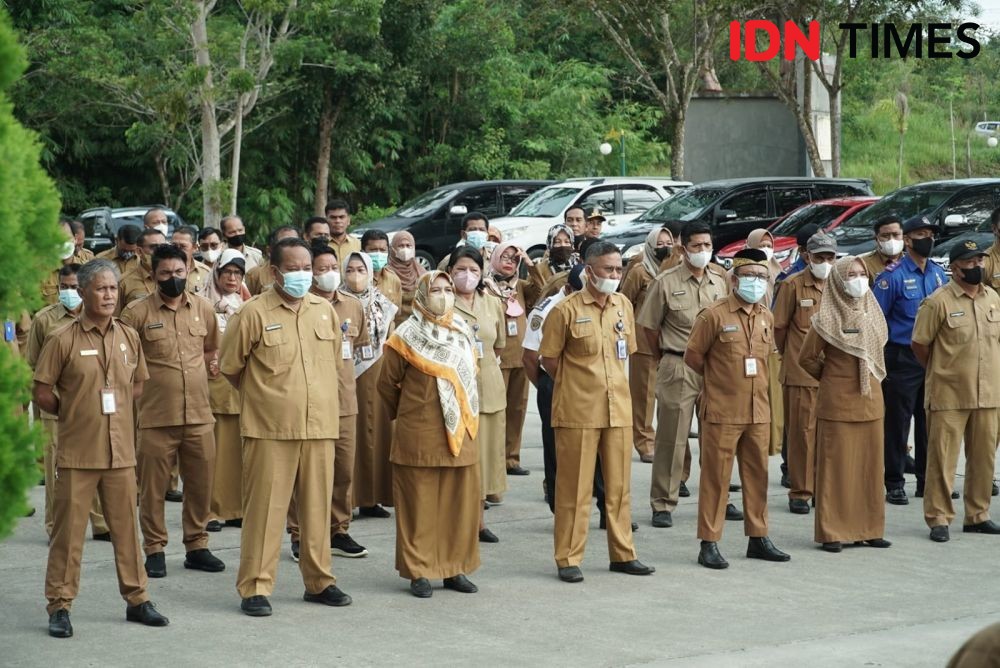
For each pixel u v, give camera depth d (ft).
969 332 30.63
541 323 31.83
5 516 17.40
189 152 111.45
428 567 25.94
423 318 25.88
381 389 25.90
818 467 29.76
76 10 108.47
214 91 93.81
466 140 136.15
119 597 25.63
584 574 27.61
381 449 32.58
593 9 100.63
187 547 27.91
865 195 76.54
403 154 136.98
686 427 32.19
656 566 28.27
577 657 21.86
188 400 27.48
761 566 28.27
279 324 24.59
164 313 27.61
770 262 38.86
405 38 117.19
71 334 23.41
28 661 21.57
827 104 98.99
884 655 21.88
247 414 24.53
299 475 24.94
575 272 30.76
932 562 28.66
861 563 28.58
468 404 25.98
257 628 23.52
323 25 100.22
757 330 28.40
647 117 156.46
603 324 27.17
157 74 96.43
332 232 40.60
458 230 85.15
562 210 80.64
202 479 27.73
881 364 29.73
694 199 74.90
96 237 88.48
